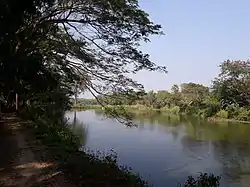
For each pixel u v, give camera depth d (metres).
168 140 35.56
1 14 9.22
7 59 10.34
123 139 35.09
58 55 16.06
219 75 68.81
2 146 16.64
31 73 11.57
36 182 10.02
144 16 14.29
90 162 12.05
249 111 61.78
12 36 10.51
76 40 15.48
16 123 26.62
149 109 100.88
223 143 34.03
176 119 65.12
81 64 16.09
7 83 11.73
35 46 14.30
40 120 27.28
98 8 13.99
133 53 15.31
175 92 101.12
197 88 85.12
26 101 33.16
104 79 16.30
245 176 21.17
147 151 28.66
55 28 15.30
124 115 17.12
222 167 23.70
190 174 21.30
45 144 17.19
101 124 51.41
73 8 14.23
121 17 14.06
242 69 65.25
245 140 36.16
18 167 12.00
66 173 10.92
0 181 10.13
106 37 14.91
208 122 58.41
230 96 67.56
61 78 16.95
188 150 29.77
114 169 11.91
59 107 30.98
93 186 9.89
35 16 13.27
